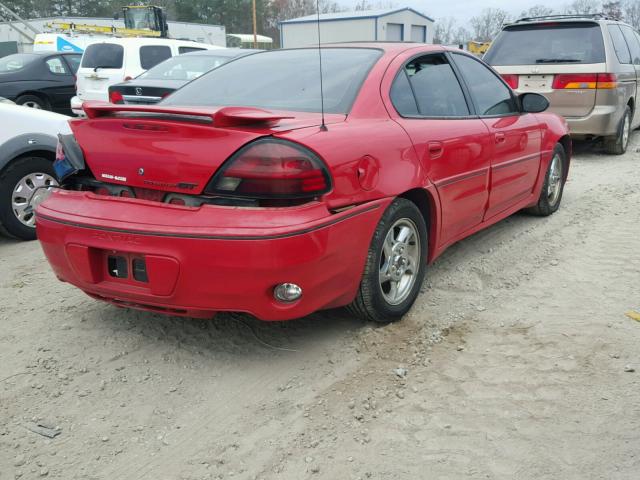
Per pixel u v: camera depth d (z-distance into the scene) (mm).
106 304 3896
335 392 2906
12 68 12750
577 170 8352
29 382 3002
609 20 9250
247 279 2729
